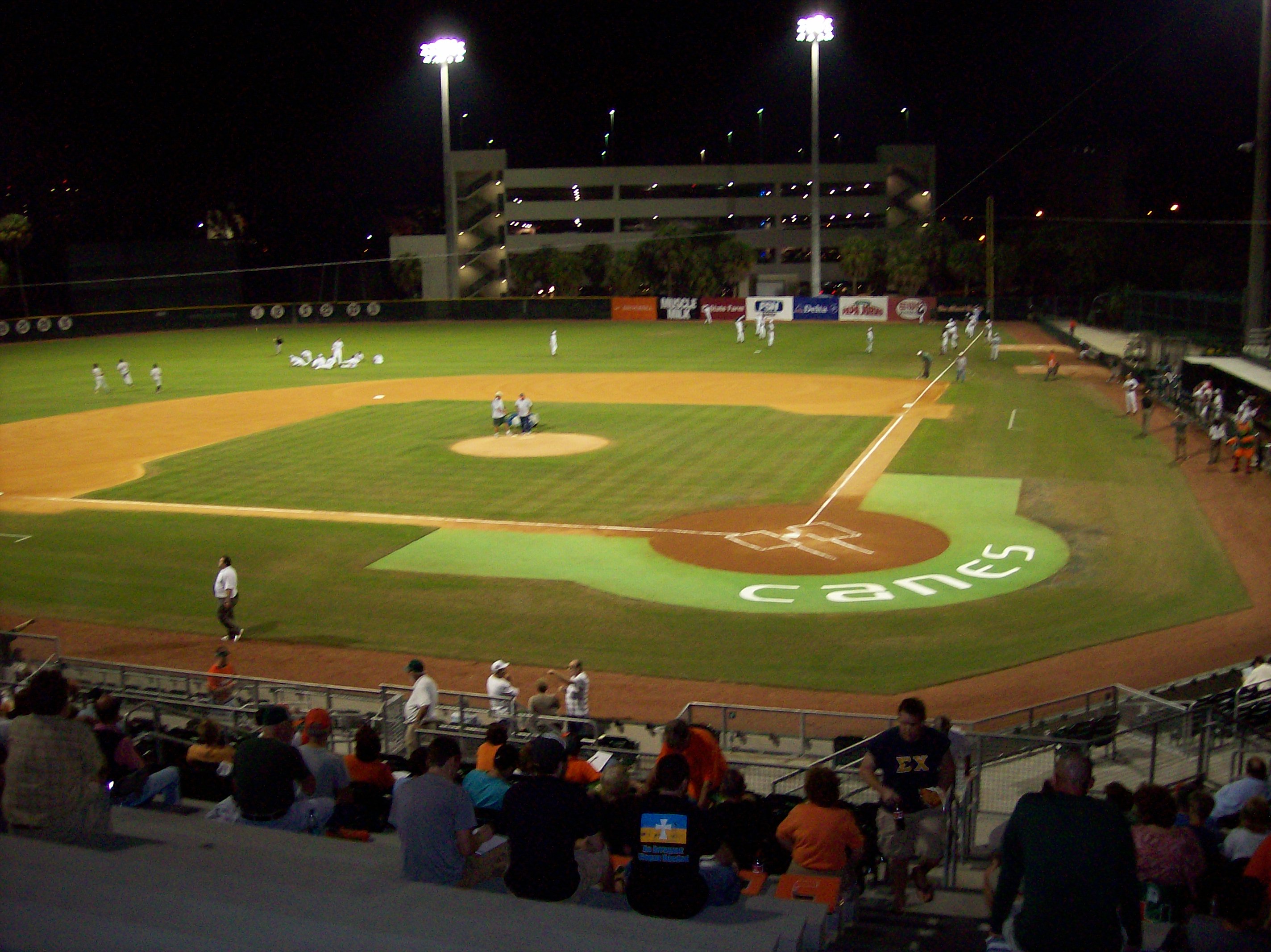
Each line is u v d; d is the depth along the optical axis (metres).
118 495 38.25
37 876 5.27
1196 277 103.12
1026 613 26.00
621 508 35.41
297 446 46.06
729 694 21.78
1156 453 43.09
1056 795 6.15
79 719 11.23
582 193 129.25
